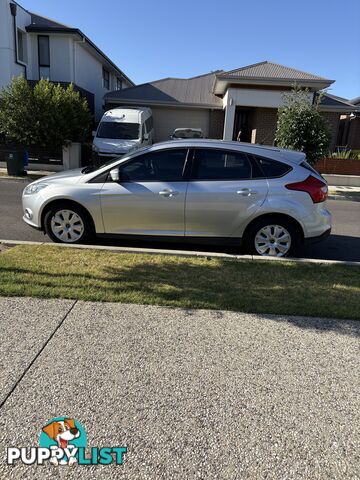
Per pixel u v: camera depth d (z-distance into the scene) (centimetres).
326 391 274
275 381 282
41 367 285
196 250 612
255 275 472
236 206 548
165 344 321
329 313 380
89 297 390
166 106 2244
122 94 2295
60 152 1611
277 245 562
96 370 284
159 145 572
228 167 559
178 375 283
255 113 2030
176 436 229
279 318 371
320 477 208
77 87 1948
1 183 1313
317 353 319
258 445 226
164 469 209
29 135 1420
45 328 337
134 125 1567
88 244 594
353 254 648
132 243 621
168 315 367
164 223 562
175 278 450
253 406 256
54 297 390
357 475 210
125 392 263
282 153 570
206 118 2292
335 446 228
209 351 314
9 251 518
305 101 1362
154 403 254
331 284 454
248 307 387
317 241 566
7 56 1789
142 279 442
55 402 251
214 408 252
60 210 580
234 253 605
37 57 2023
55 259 494
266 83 1802
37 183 601
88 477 204
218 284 439
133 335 332
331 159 1709
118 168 563
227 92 1858
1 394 256
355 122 2511
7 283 411
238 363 300
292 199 545
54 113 1420
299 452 222
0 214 812
